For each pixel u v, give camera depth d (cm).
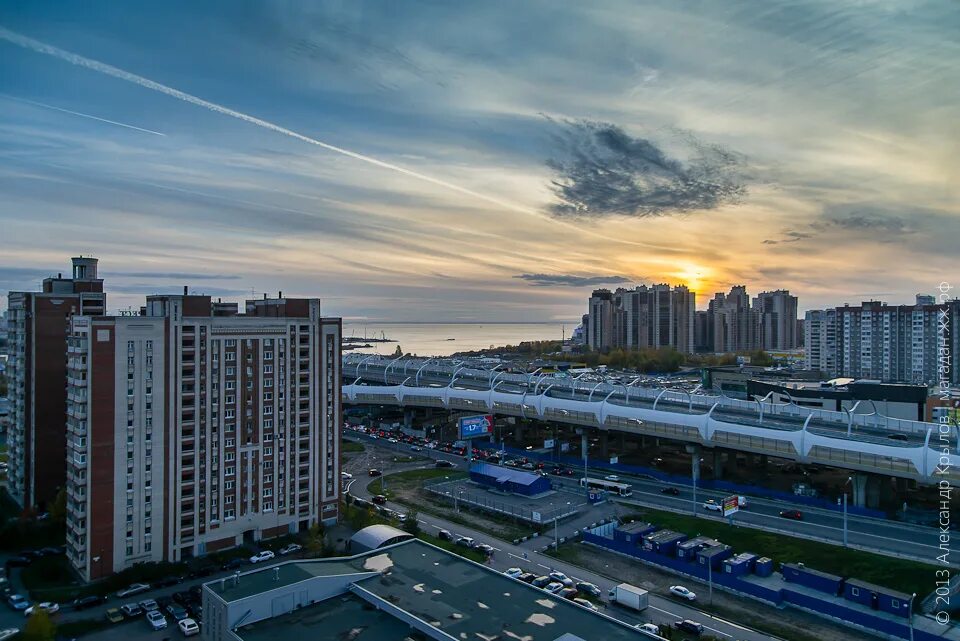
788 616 7394
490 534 10200
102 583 8181
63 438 11019
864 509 10844
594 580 8412
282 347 9781
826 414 13475
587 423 15025
